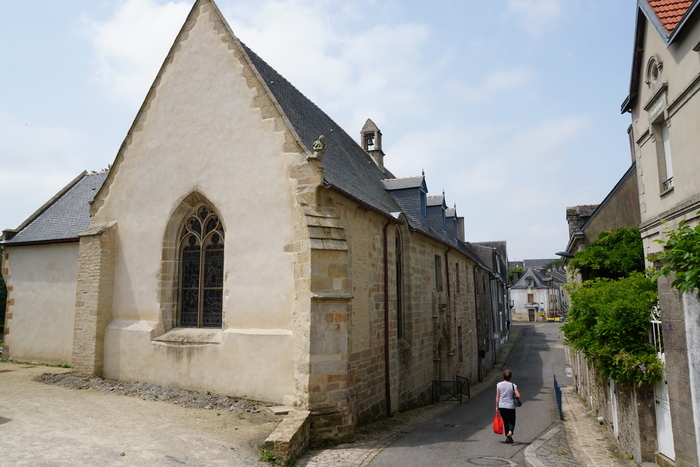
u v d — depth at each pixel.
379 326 12.70
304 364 9.62
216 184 11.71
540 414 14.39
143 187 12.95
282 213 10.66
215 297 11.73
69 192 20.00
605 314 8.84
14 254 17.20
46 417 9.13
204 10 12.77
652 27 9.16
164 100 12.99
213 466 7.06
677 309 7.12
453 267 22.53
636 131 10.59
